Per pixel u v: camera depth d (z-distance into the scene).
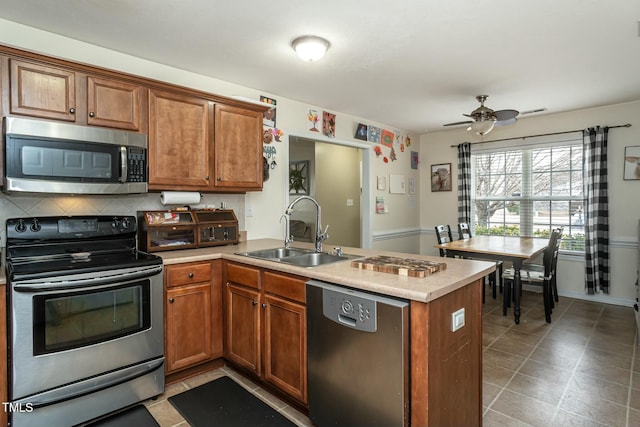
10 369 1.66
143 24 2.12
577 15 2.01
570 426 1.86
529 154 4.69
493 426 1.86
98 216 2.32
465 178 5.10
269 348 2.10
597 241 4.12
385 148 4.96
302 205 5.49
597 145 4.04
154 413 1.99
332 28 2.17
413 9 1.94
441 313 1.47
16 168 1.82
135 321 2.04
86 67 2.09
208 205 3.01
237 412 1.99
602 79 3.11
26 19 2.06
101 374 1.90
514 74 2.96
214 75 2.97
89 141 2.05
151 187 2.37
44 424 1.73
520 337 3.08
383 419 1.47
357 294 1.57
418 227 5.69
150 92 2.36
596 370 2.47
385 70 2.86
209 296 2.41
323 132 4.01
